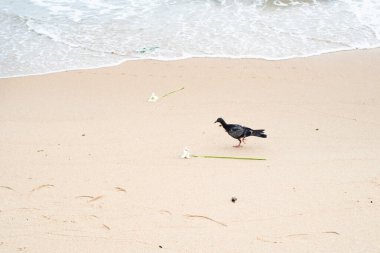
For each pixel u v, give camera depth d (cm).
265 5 2283
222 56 1852
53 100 1564
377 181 1070
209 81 1667
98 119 1422
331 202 996
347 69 1738
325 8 2247
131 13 2241
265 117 1410
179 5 2308
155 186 1065
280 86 1617
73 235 919
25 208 1005
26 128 1378
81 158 1199
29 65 1833
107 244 890
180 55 1870
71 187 1073
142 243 889
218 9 2253
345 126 1349
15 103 1551
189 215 962
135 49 1928
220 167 1139
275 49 1898
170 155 1203
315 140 1271
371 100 1508
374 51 1877
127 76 1728
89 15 2234
